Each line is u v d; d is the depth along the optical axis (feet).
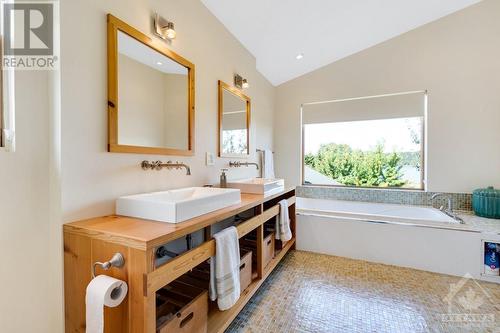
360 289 6.73
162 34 5.18
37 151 3.56
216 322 4.62
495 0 8.98
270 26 8.09
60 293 3.64
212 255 4.27
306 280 7.23
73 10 3.65
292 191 9.69
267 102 12.05
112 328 3.28
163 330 3.37
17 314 3.43
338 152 12.12
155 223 3.68
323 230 9.26
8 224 3.33
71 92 3.66
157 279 3.08
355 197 11.44
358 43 10.50
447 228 7.66
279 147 13.05
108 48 4.15
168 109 5.49
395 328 5.17
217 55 7.34
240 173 9.02
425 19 9.66
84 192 3.86
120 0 4.35
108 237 3.20
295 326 5.23
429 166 10.05
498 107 9.05
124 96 4.46
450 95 9.69
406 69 10.37
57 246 3.65
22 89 3.43
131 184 4.66
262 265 6.30
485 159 9.25
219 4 6.74
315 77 12.14
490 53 9.11
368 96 11.09
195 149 6.42
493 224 7.88
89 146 3.92
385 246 8.41
